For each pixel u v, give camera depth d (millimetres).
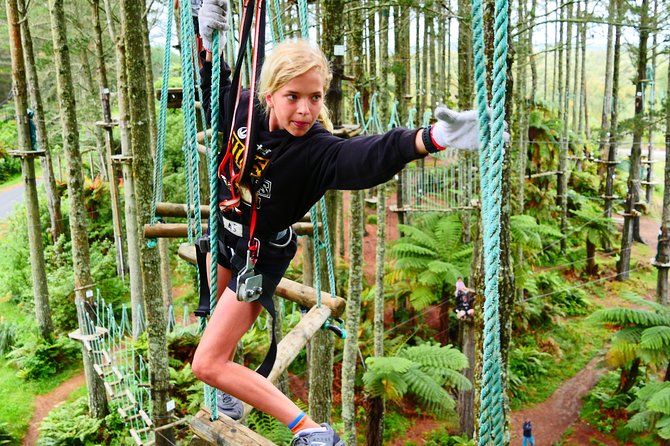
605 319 12148
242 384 2062
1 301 17250
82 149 27609
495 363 1273
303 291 3650
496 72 1183
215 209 2125
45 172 16562
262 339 12586
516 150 19688
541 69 45531
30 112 13383
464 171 14117
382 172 1550
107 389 10180
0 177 32156
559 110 22906
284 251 2082
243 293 1977
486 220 1244
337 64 6359
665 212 14531
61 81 10953
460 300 11484
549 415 12555
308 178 1788
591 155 26609
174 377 11562
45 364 13461
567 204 22969
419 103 19797
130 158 12211
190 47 2537
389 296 15289
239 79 1976
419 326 14711
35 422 11758
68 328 14844
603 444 11469
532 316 16125
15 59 12781
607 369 14070
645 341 11312
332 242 8109
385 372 10414
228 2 2256
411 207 16281
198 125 6480
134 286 13602
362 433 11781
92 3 14258
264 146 1835
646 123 12648
